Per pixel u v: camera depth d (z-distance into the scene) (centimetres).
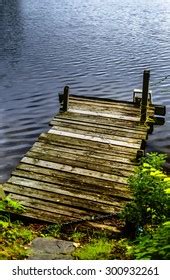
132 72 2850
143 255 461
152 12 5928
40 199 941
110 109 1592
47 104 2211
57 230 809
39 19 5344
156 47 3653
